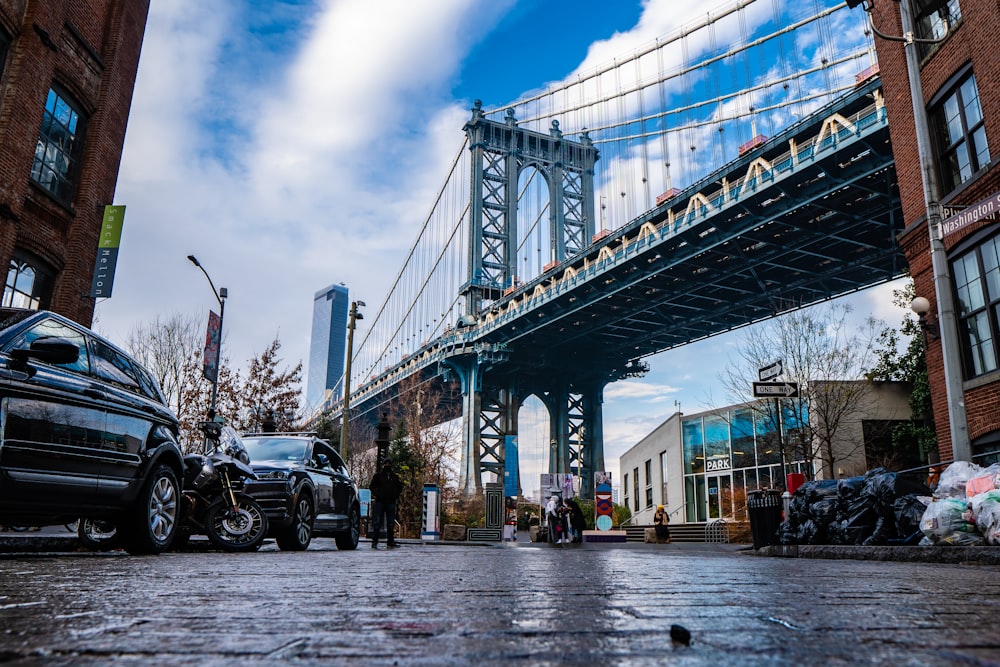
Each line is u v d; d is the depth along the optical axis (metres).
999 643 1.40
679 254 47.31
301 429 33.69
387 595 2.46
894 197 37.56
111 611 1.88
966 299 13.05
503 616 1.86
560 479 31.41
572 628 1.62
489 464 72.94
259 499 9.08
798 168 36.97
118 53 18.11
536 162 84.56
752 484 30.08
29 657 1.19
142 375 6.80
